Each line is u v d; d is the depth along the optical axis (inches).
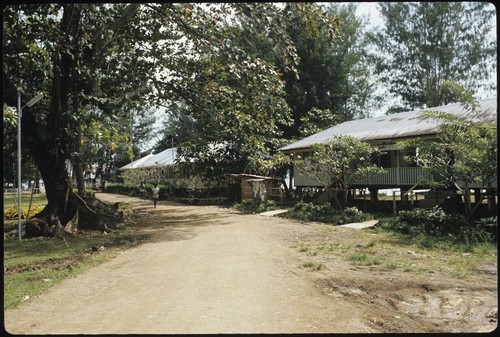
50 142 612.4
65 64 606.9
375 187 756.6
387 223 533.6
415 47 1127.6
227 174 1159.6
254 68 557.6
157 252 411.8
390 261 337.1
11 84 569.9
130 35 687.1
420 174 665.0
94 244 490.6
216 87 706.2
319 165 723.4
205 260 357.1
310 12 504.1
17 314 222.2
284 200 1000.9
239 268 320.8
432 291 256.7
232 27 638.5
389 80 1219.2
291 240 462.9
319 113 1187.9
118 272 327.6
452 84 497.7
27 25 548.4
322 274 296.8
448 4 1079.6
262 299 238.4
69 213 632.4
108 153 1926.7
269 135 868.0
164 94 734.5
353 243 431.8
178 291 259.9
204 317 207.2
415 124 736.3
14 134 621.3
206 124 772.0
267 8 507.8
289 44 533.6
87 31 625.9
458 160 481.1
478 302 233.3
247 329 188.7
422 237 440.5
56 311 226.8
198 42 646.5
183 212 880.3
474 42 1097.4
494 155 432.8
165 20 657.6
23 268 361.4
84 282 296.8
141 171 1769.2
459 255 360.5
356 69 1289.4
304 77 1214.3
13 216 800.3
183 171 1282.0
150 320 204.1
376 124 873.5
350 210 631.2
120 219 673.6
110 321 204.8
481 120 568.1
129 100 668.1
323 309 221.6
